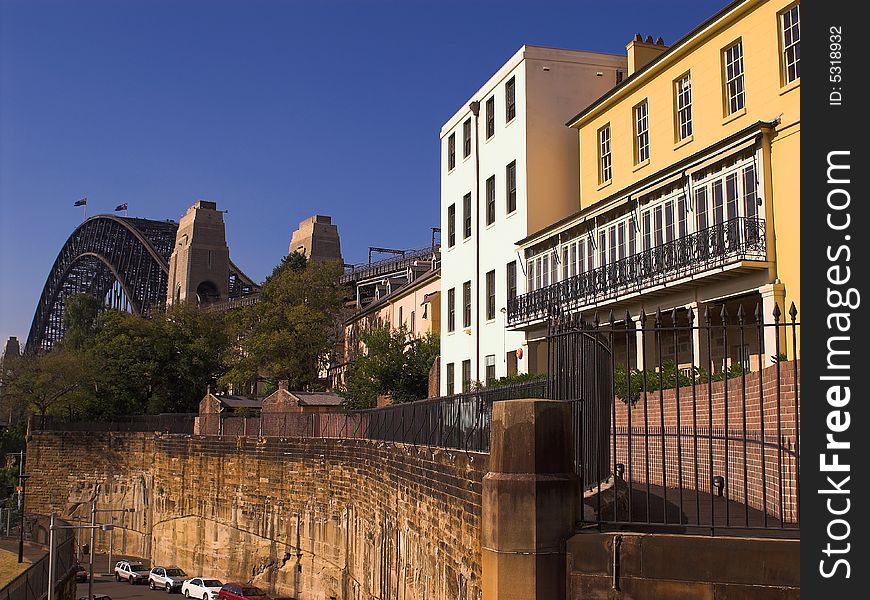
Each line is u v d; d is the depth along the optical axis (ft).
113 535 239.09
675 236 94.27
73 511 251.19
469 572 53.21
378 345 197.06
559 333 38.91
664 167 99.86
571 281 110.83
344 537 137.08
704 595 30.25
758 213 81.00
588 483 41.04
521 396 46.68
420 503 72.90
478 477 52.24
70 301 465.88
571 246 115.85
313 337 264.52
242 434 188.14
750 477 49.16
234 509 185.26
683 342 96.17
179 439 211.41
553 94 128.57
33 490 259.60
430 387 174.91
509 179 132.77
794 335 30.89
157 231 591.37
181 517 206.69
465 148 150.30
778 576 29.63
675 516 43.21
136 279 565.53
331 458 148.05
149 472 228.02
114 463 244.42
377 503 104.83
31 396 287.07
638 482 66.54
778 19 82.89
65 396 285.64
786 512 43.14
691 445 59.88
